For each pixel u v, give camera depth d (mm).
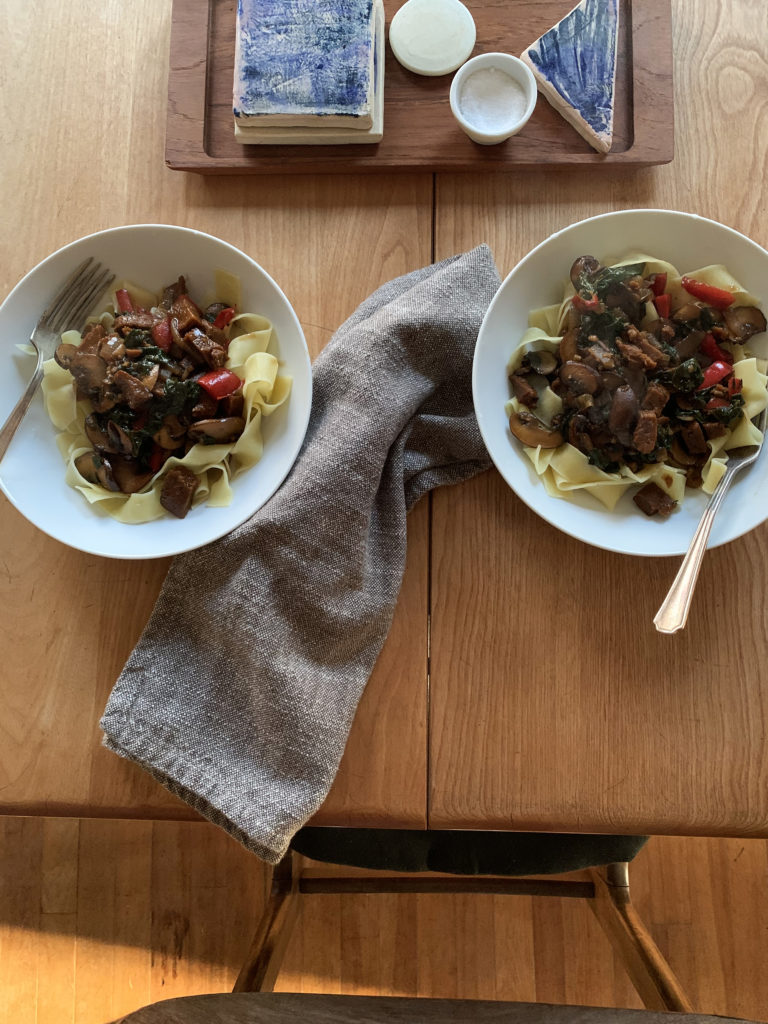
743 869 1587
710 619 869
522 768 849
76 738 870
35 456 861
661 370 822
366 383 852
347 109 889
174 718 835
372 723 857
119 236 850
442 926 1597
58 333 878
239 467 873
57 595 894
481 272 895
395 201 954
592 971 1573
